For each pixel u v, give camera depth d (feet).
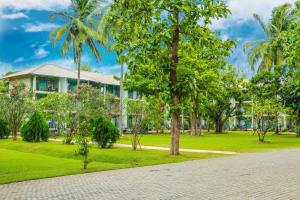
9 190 27.20
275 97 125.59
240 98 142.72
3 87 117.08
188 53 54.75
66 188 27.86
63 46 108.58
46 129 81.35
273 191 25.88
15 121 87.61
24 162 45.57
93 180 31.63
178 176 33.42
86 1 109.29
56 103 93.45
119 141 86.12
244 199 23.27
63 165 43.37
